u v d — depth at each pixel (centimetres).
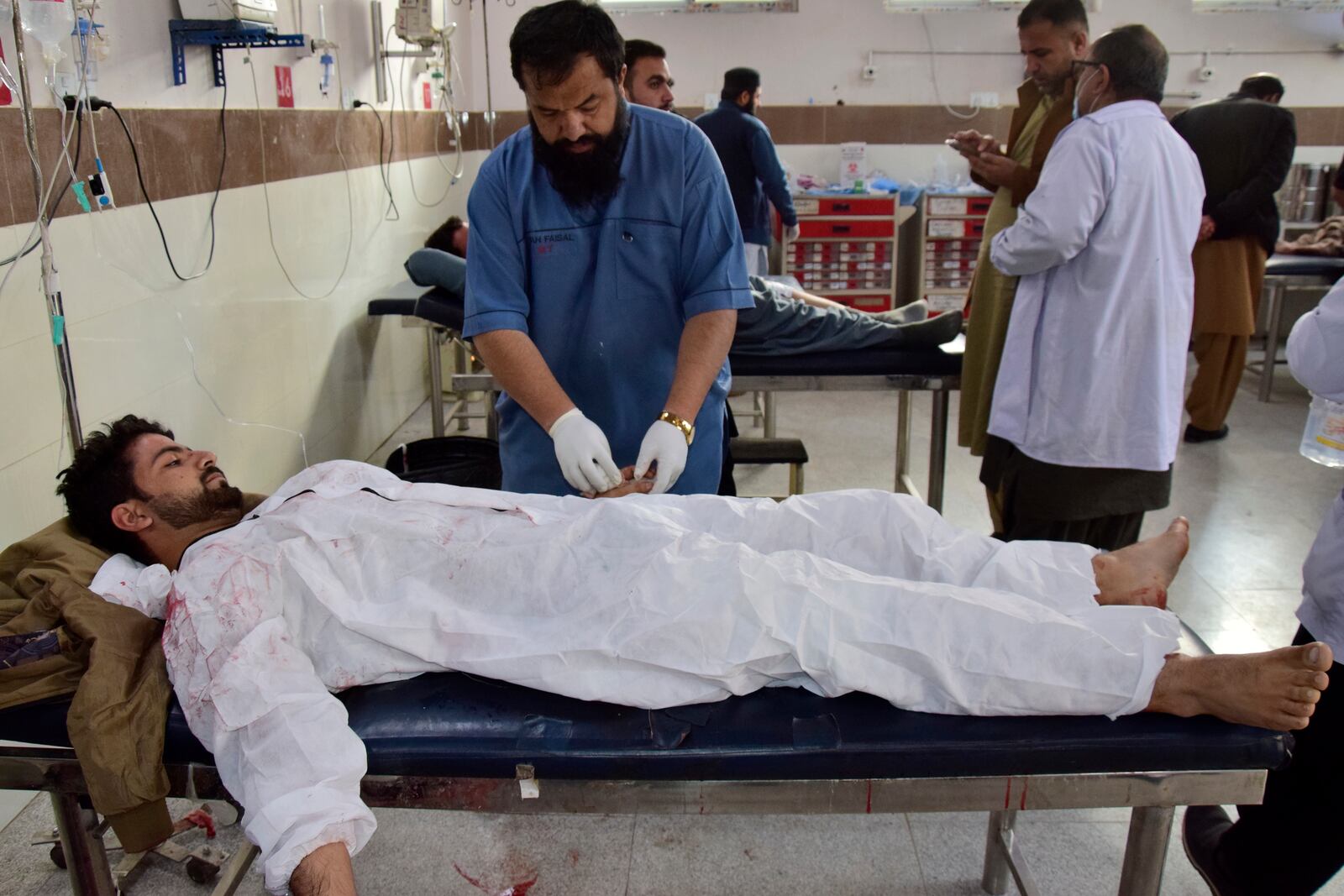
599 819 189
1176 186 203
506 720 127
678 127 175
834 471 380
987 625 125
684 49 536
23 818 190
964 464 388
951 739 121
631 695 127
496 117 548
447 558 141
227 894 152
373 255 394
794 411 462
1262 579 285
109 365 215
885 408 467
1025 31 241
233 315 274
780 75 539
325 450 349
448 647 134
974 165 255
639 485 168
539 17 151
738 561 132
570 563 140
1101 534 230
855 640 127
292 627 135
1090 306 206
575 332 186
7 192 180
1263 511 335
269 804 111
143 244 227
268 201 296
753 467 384
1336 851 134
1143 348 206
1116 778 120
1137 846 127
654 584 132
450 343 422
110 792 118
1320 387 130
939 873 174
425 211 465
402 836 184
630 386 189
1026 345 219
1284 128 370
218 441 268
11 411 184
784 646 127
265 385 297
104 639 128
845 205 518
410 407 461
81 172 202
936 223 518
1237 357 390
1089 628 125
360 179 377
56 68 195
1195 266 384
